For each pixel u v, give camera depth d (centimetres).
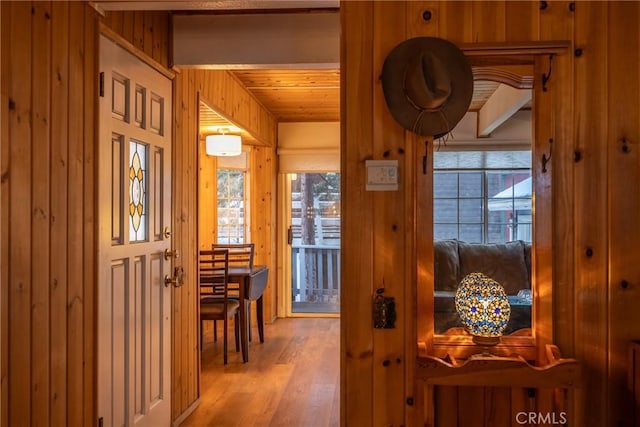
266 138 558
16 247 159
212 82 363
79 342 197
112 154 223
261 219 588
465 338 185
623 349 179
